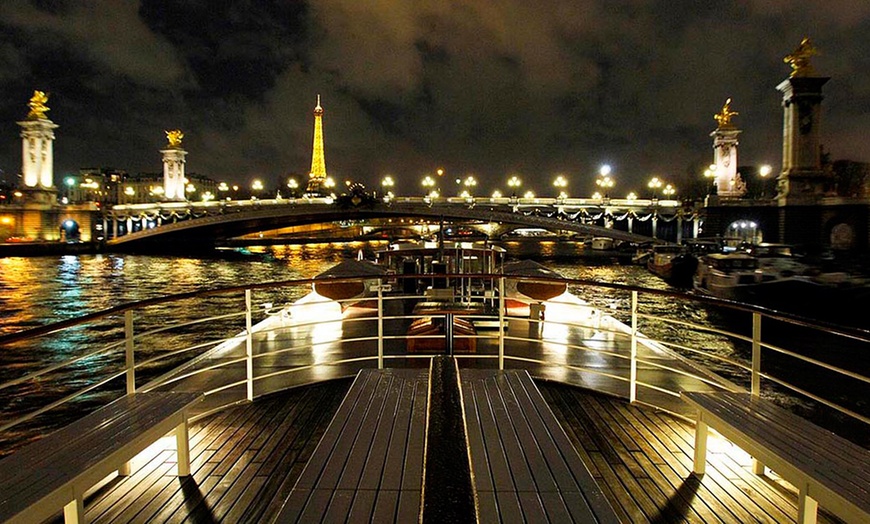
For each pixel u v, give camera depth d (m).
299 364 7.55
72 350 24.36
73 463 2.81
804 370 19.97
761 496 3.57
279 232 149.75
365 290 12.60
